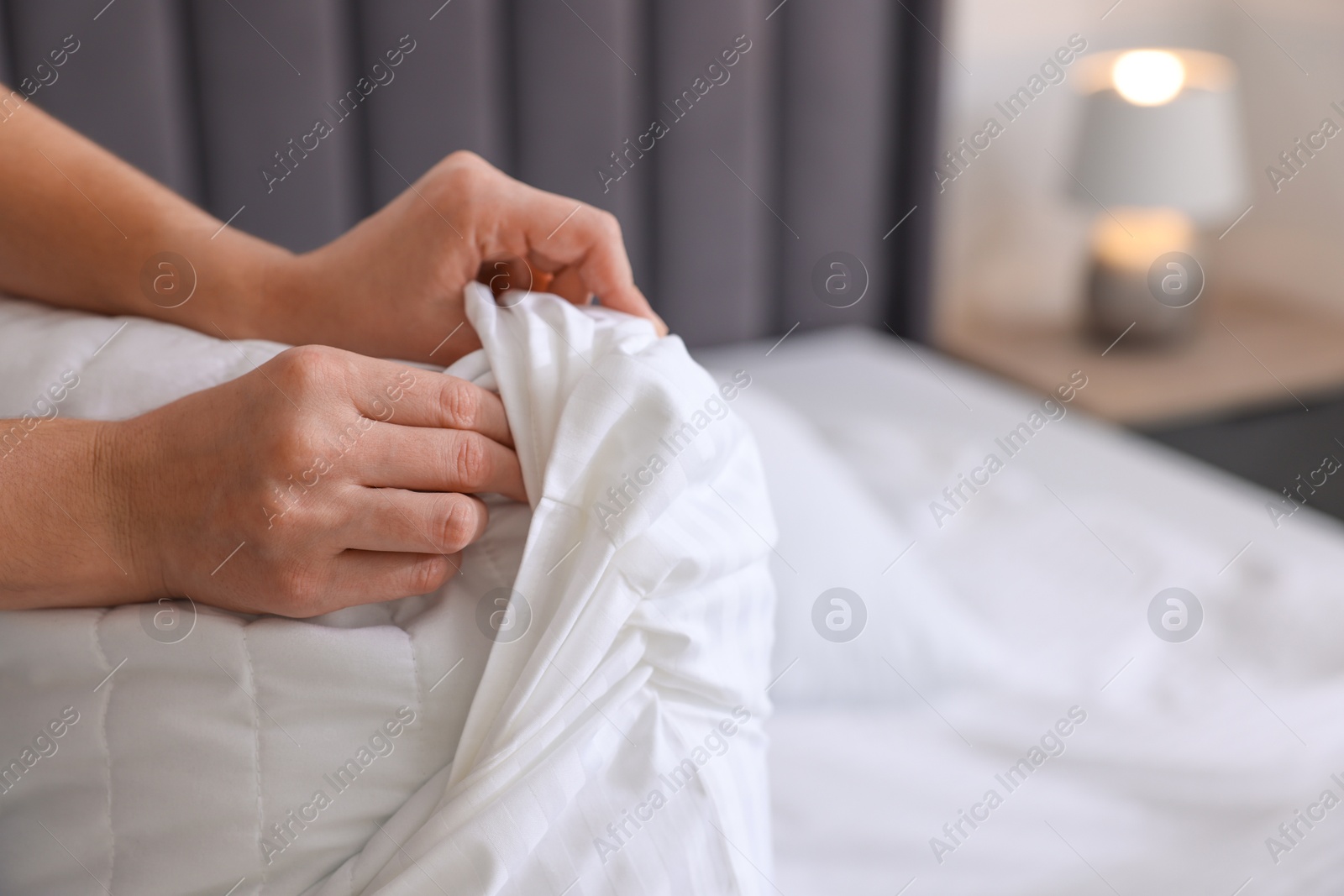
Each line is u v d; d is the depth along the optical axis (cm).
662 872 48
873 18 189
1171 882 80
